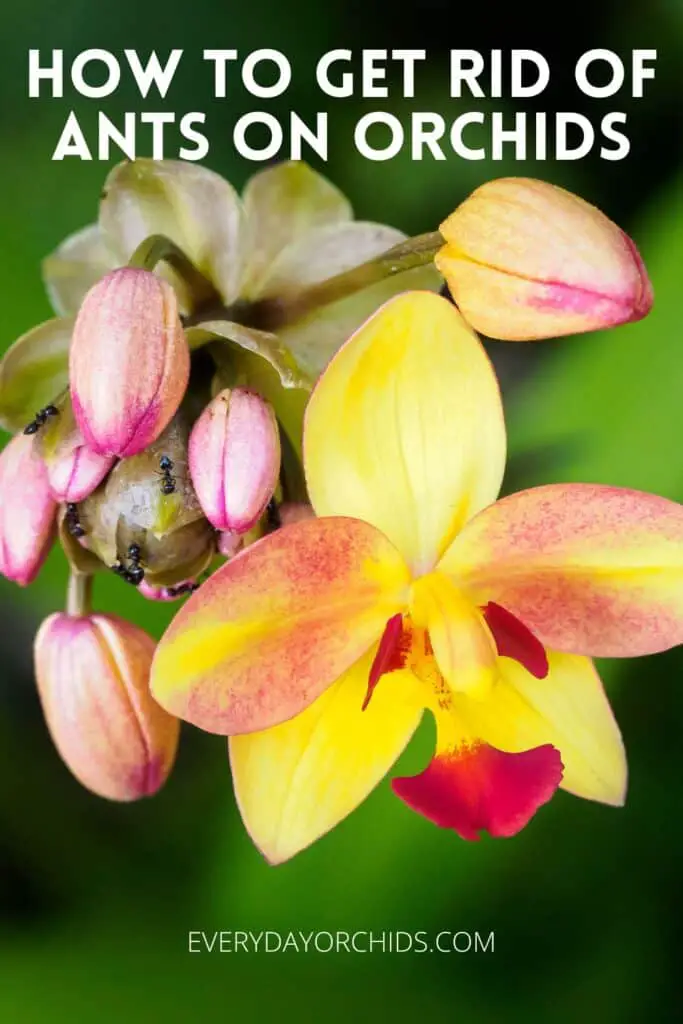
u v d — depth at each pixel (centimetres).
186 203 29
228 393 27
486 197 28
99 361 27
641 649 28
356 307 30
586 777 28
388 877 31
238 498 27
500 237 28
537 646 28
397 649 28
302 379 28
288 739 28
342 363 27
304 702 27
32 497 28
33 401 29
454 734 28
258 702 27
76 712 29
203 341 28
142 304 27
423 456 27
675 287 31
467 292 28
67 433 28
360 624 28
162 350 27
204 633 27
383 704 28
